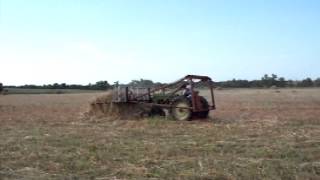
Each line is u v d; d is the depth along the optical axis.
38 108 38.19
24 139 17.31
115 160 12.94
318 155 13.43
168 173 11.27
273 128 20.72
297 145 15.38
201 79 25.91
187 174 11.12
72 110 35.16
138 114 26.44
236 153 14.05
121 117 26.45
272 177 10.69
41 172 11.60
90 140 17.02
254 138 17.33
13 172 11.59
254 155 13.61
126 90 26.77
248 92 82.31
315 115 28.36
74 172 11.58
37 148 15.11
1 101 53.41
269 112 31.53
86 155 13.71
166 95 26.30
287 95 63.22
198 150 14.57
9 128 21.44
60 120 25.91
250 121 24.45
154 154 13.84
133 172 11.42
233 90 102.00
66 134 18.92
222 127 21.31
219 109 35.00
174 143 16.11
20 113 31.92
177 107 25.38
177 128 21.11
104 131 20.05
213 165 12.11
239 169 11.55
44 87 135.88
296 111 32.16
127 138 17.62
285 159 12.95
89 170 11.72
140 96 26.58
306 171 11.29
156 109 26.70
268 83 132.50
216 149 14.73
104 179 10.87
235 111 32.91
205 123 23.53
